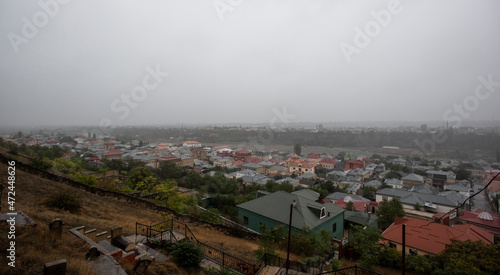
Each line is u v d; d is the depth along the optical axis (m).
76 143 172.75
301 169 115.31
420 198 60.19
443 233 26.05
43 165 33.97
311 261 16.34
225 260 14.73
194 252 12.38
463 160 127.50
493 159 123.25
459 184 85.38
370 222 35.09
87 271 7.95
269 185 64.44
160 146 168.62
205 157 143.38
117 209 23.86
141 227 18.38
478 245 19.03
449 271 16.50
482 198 75.31
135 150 147.38
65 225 14.25
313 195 33.66
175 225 22.08
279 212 28.33
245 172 91.81
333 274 15.28
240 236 23.11
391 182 88.50
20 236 9.61
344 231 33.56
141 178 43.81
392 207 41.69
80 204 21.08
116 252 10.01
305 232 22.69
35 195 20.56
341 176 102.50
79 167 48.84
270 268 14.67
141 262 9.63
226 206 43.03
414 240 25.97
